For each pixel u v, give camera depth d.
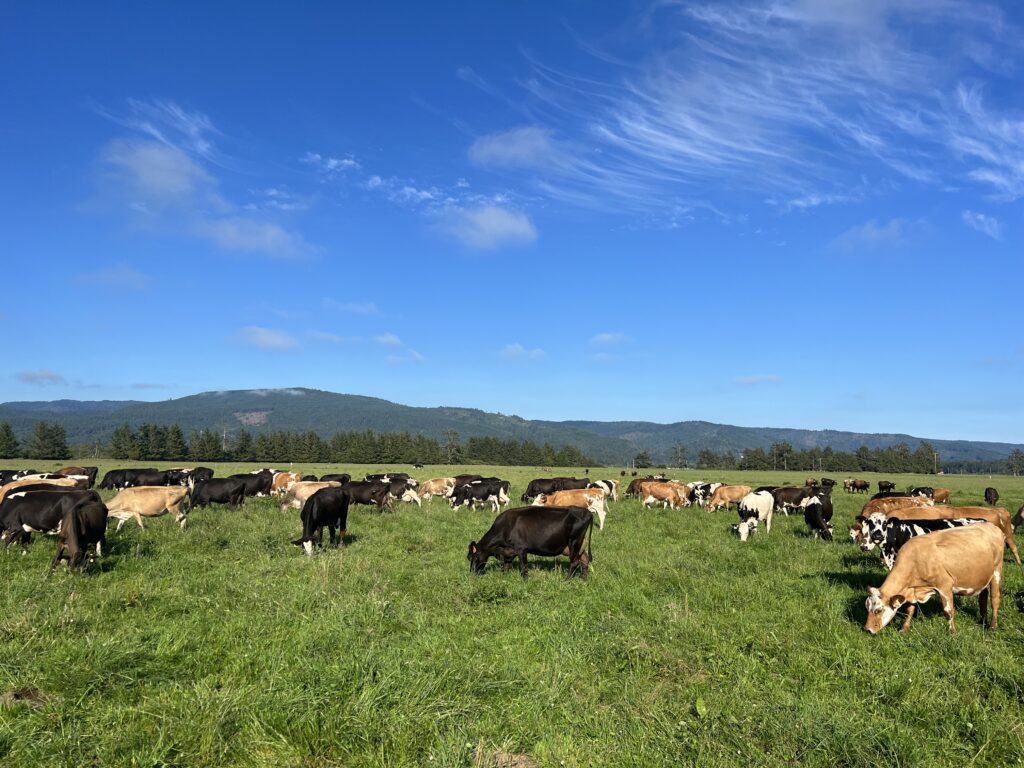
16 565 12.43
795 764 5.32
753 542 17.52
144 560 12.89
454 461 148.12
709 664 7.61
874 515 15.62
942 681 6.95
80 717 5.82
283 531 17.42
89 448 127.31
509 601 10.47
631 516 23.98
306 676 6.63
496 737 5.74
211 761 5.21
